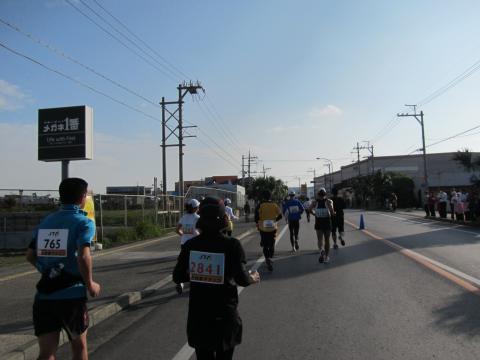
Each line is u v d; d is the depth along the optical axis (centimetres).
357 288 927
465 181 6244
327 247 1294
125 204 2402
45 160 2045
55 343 421
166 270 1234
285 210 1578
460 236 1914
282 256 1461
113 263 1398
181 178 3675
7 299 900
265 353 572
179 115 3700
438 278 1002
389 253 1424
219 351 389
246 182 10225
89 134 2052
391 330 646
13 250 2311
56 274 416
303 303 822
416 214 4081
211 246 404
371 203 7056
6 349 580
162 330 699
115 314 816
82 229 423
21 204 2447
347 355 555
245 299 870
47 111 2048
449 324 666
